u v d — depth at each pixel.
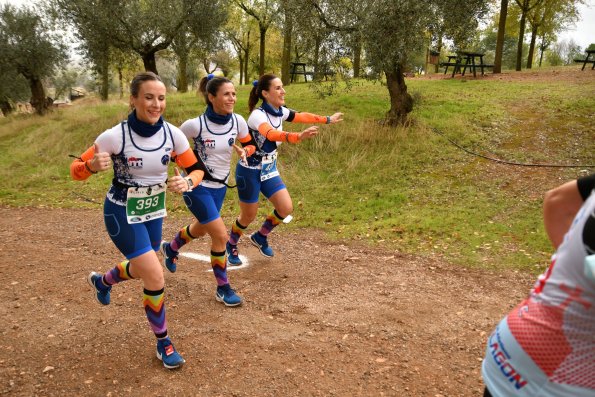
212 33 15.76
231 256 5.54
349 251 5.98
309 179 9.02
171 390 3.13
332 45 10.20
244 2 24.91
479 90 14.13
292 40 10.89
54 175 11.12
